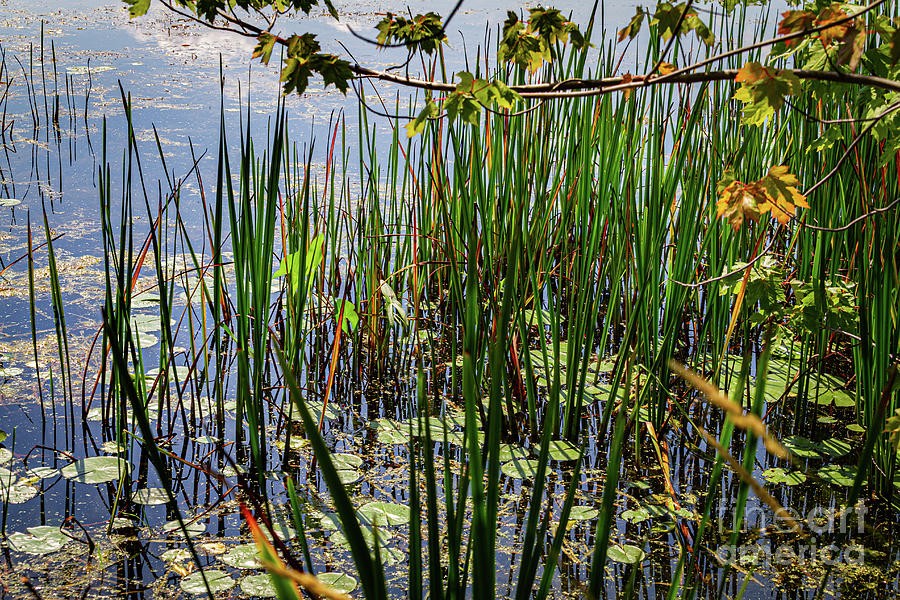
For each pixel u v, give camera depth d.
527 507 2.26
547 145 2.89
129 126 2.18
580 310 2.57
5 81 6.03
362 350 3.10
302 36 1.68
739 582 1.98
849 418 2.72
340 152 4.82
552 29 1.97
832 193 2.64
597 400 2.85
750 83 1.60
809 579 1.99
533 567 1.12
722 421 2.73
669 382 2.89
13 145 4.85
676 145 2.83
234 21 1.82
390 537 2.09
